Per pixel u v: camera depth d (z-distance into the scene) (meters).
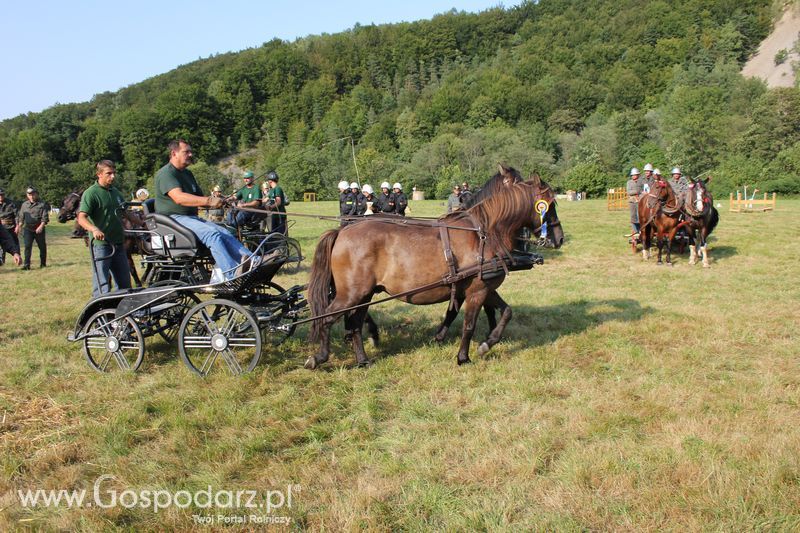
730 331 7.19
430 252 5.68
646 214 12.95
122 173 88.19
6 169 85.06
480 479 3.86
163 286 6.12
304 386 5.59
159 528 3.38
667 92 89.75
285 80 125.12
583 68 114.88
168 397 5.26
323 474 3.95
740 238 16.61
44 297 10.32
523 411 4.90
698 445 4.17
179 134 94.94
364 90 124.19
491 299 6.33
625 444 4.24
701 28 121.50
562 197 55.47
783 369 5.88
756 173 54.38
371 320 6.78
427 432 4.55
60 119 101.38
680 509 3.46
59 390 5.52
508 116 96.44
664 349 6.56
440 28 150.38
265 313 5.82
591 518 3.41
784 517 3.35
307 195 53.56
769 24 122.94
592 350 6.57
